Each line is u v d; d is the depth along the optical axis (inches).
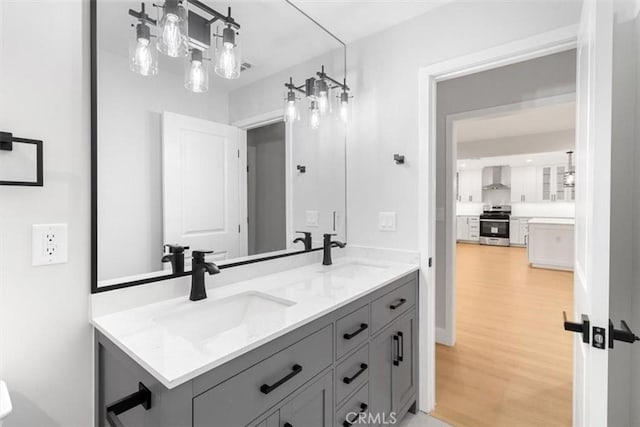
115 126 45.6
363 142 85.9
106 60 44.4
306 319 42.3
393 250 80.5
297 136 78.0
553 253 228.8
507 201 364.5
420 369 76.4
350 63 87.4
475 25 68.3
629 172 51.1
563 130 213.3
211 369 31.4
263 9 67.8
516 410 75.5
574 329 35.5
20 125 37.1
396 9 73.4
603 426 32.9
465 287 182.4
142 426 33.2
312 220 81.7
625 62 51.0
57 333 40.1
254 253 68.3
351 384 52.7
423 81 75.3
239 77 64.4
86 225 42.5
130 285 46.3
